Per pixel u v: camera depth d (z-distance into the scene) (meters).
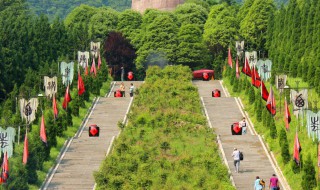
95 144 173.75
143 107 198.00
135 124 182.38
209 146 167.38
